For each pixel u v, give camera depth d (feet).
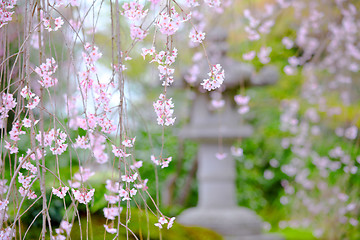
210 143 13.42
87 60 4.90
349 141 15.49
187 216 13.33
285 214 18.76
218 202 13.39
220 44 11.84
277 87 16.98
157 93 13.14
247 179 21.09
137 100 13.92
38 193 7.39
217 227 12.79
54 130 4.81
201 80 11.25
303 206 15.87
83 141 5.13
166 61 4.81
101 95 5.01
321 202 14.78
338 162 15.58
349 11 11.88
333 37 13.10
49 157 8.95
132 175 4.94
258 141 21.02
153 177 16.56
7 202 4.68
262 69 13.24
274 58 15.76
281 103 17.31
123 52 5.02
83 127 5.13
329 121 15.90
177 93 15.15
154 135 17.61
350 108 15.20
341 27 12.78
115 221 7.29
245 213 13.25
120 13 4.99
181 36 8.75
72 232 7.12
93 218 7.48
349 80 13.87
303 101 16.02
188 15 4.82
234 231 12.76
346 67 14.12
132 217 7.45
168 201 18.94
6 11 5.15
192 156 20.30
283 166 19.30
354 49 12.72
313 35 14.02
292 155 19.13
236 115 13.20
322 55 15.11
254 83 12.19
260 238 12.79
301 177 15.97
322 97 15.40
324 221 14.28
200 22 10.39
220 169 13.42
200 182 13.87
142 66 12.54
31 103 4.80
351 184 15.33
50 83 4.80
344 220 13.78
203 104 13.17
